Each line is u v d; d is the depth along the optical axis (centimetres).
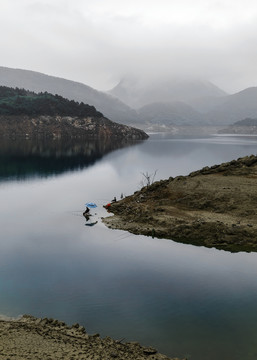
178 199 5919
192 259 3894
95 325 2517
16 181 10150
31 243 4525
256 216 5031
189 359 2125
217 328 2481
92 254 4081
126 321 2583
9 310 2734
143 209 5650
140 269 3612
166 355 2159
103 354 1983
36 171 12362
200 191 6000
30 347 1961
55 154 18800
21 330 2247
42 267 3684
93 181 10488
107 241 4562
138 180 10775
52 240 4641
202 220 4916
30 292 3073
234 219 4988
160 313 2691
